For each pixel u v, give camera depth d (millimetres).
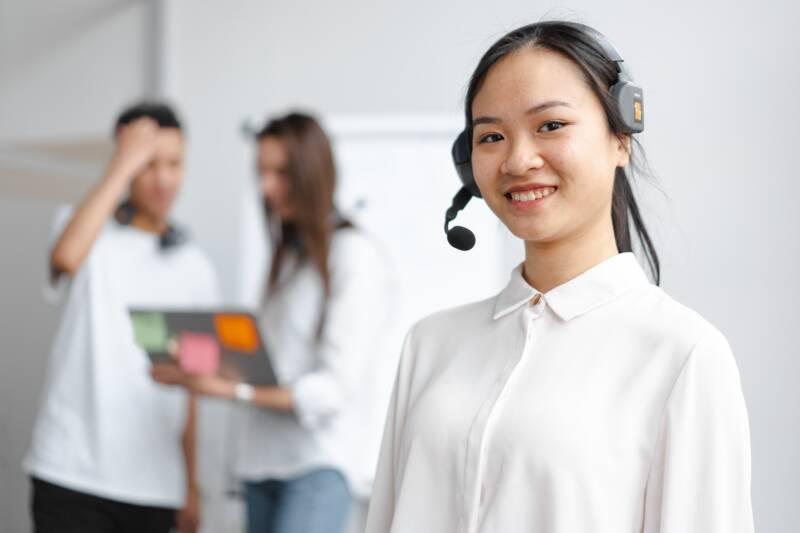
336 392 2676
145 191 3016
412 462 1293
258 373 2629
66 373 2875
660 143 3105
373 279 2779
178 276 3053
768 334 2996
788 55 3008
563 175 1187
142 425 2879
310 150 2789
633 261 1277
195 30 3809
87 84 4105
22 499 4238
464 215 3330
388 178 3434
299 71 3645
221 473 3555
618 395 1171
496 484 1205
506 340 1296
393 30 3500
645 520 1153
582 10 3199
